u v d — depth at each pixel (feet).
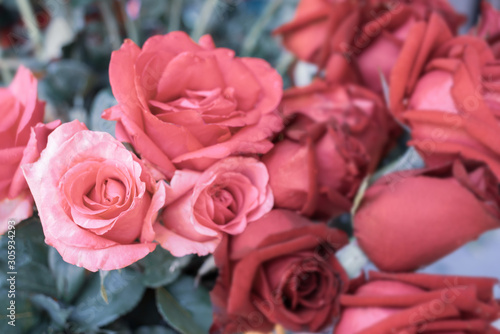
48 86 1.69
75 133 1.17
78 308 1.34
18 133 1.22
